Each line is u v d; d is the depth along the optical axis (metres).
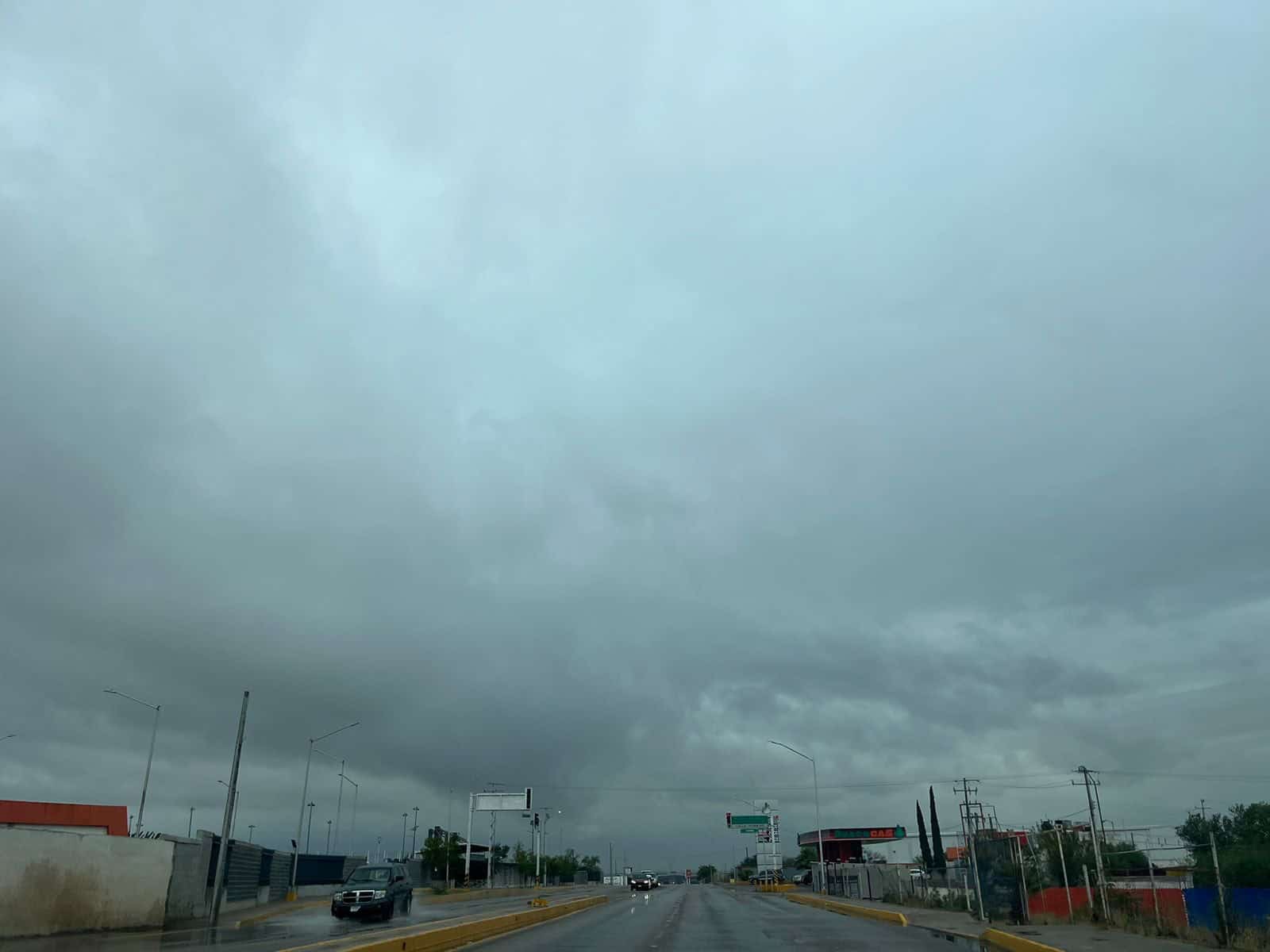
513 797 94.19
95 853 29.16
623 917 38.44
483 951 22.12
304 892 63.94
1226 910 19.84
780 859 100.69
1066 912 30.77
